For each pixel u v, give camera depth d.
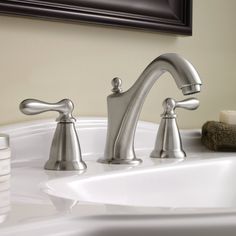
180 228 0.30
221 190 0.72
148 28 0.86
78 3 0.76
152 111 0.91
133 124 0.67
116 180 0.59
